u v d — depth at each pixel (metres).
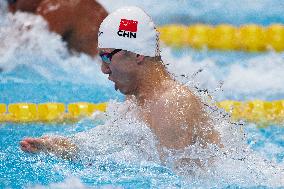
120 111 12.60
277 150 14.52
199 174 11.36
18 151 13.90
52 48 22.16
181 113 11.35
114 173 11.85
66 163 12.63
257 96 19.70
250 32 25.61
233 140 12.15
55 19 22.23
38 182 11.59
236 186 11.20
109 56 11.83
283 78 21.36
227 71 21.86
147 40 11.84
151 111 11.70
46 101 18.94
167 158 11.52
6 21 22.61
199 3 28.30
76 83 20.64
